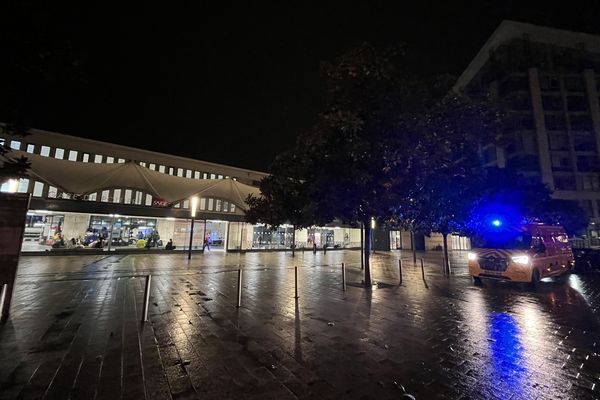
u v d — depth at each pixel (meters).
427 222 12.20
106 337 5.08
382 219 10.62
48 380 3.58
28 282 10.40
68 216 24.27
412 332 5.61
